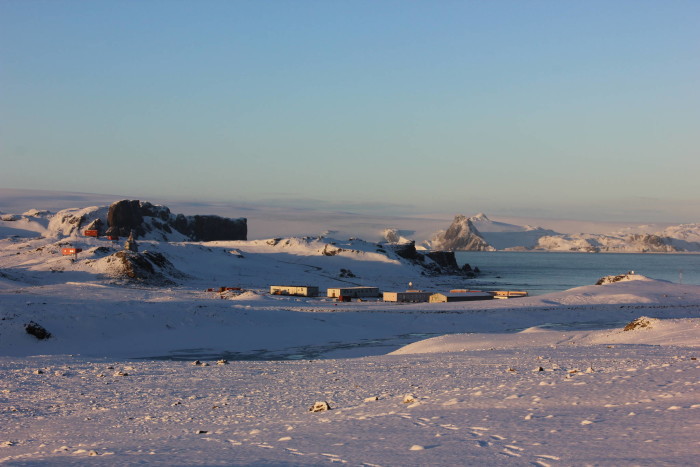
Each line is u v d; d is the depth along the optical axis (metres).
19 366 48.25
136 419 26.69
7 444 22.12
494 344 61.41
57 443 21.77
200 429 22.62
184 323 91.25
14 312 85.38
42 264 191.12
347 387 32.56
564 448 12.74
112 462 14.98
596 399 20.12
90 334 83.06
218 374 42.56
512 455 12.48
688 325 59.94
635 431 13.94
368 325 99.94
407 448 14.12
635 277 173.50
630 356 38.38
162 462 14.55
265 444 16.72
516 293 163.88
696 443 12.14
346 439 16.27
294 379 38.25
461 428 16.42
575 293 154.12
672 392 19.97
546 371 31.70
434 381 31.81
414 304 140.25
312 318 102.06
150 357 72.25
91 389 36.47
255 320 96.25
